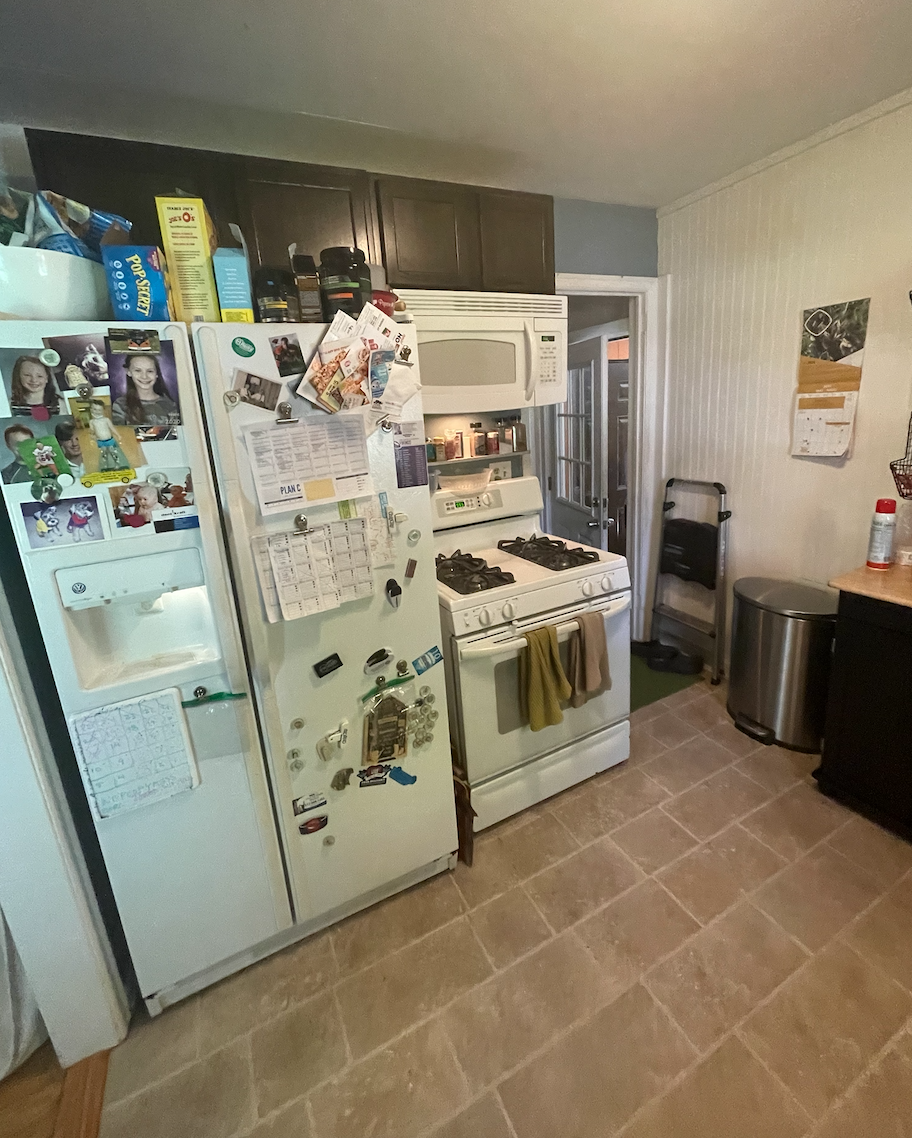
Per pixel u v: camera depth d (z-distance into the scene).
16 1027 1.43
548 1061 1.38
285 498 1.37
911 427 2.05
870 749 1.98
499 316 2.07
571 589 2.11
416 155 2.05
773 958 1.58
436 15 1.31
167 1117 1.32
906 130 1.90
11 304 1.12
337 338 1.37
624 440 3.58
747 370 2.60
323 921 1.77
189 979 1.59
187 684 1.38
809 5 1.36
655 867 1.91
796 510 2.52
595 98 1.73
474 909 1.80
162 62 1.42
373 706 1.63
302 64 1.47
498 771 2.08
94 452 1.18
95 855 1.59
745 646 2.55
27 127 1.50
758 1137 1.21
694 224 2.67
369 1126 1.28
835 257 2.18
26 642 1.35
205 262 1.26
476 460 2.56
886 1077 1.29
